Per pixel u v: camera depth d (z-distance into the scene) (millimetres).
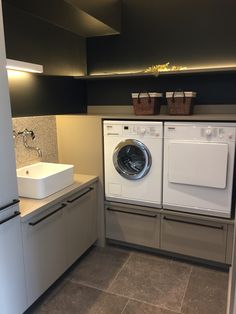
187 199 2473
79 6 2320
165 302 2086
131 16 3080
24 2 2209
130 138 2574
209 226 2441
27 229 1844
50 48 2742
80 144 2822
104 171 2771
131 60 3172
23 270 1836
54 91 2854
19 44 2354
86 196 2596
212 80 2844
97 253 2793
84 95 3398
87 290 2230
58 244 2207
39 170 2598
